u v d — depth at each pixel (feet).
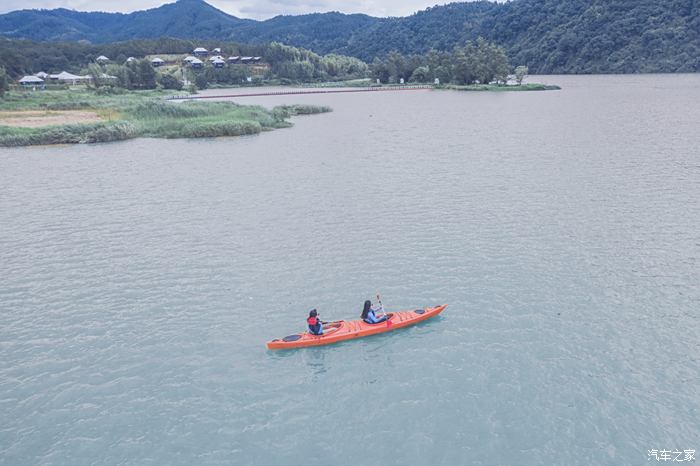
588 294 84.94
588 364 67.00
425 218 123.44
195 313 83.15
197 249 109.29
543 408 59.47
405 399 62.08
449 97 467.93
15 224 128.77
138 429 58.54
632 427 56.24
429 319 79.25
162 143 247.09
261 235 116.26
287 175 172.96
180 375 67.87
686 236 107.55
